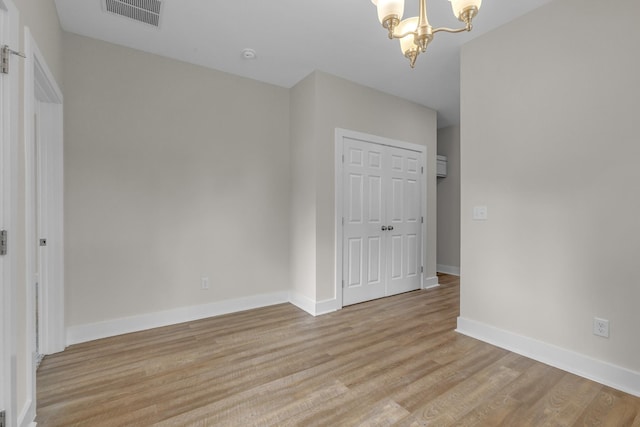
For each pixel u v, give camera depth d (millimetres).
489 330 2447
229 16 2305
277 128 3512
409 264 4027
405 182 3967
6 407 1237
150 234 2764
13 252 1284
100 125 2555
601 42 1883
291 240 3566
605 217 1872
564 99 2043
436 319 2982
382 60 2969
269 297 3443
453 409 1622
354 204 3475
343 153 3367
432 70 3170
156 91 2809
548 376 1942
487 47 2477
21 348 1420
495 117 2424
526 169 2240
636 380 1741
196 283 2994
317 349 2330
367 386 1835
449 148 5191
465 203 2633
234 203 3213
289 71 3189
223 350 2312
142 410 1614
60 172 2293
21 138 1446
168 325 2828
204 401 1692
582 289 1967
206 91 3061
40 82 1908
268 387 1825
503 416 1566
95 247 2527
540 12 2162
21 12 1433
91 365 2082
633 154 1768
